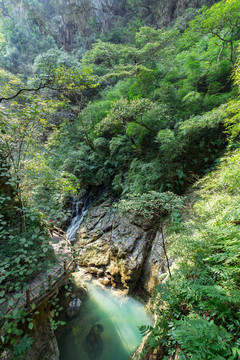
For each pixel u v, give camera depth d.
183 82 7.91
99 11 20.69
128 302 5.68
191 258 2.97
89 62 13.81
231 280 2.14
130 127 7.52
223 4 5.83
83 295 5.92
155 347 2.41
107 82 14.02
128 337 4.62
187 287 2.37
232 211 3.02
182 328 1.67
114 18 21.73
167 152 6.65
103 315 5.29
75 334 4.67
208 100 6.84
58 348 4.21
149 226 6.41
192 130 6.12
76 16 21.12
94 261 7.00
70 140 12.00
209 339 1.54
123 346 4.42
